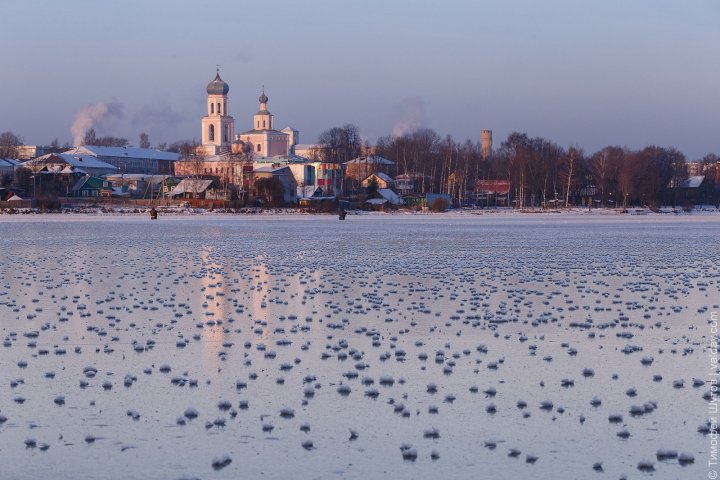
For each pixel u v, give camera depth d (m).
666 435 21.44
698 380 26.16
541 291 46.97
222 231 113.94
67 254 73.56
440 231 115.75
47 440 20.92
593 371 27.33
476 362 28.75
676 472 19.12
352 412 23.09
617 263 64.62
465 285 49.81
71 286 49.62
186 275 55.78
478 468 19.31
